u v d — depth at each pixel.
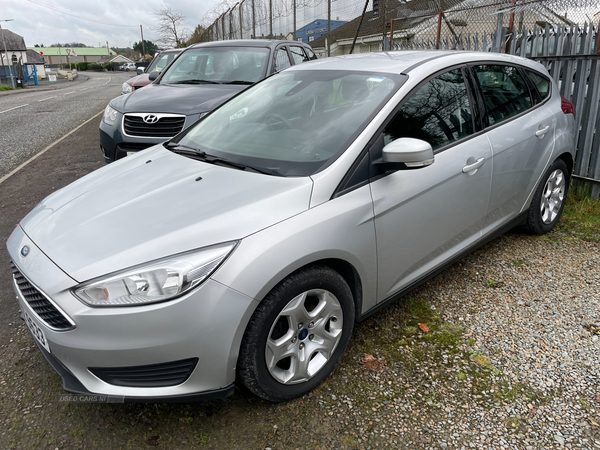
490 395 2.23
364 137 2.35
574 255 3.61
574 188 4.81
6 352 2.68
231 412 2.19
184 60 7.01
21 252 2.16
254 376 2.02
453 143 2.77
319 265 2.15
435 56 2.96
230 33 18.56
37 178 6.48
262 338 1.98
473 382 2.32
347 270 2.31
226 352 1.91
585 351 2.52
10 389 2.38
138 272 1.83
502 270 3.42
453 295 3.12
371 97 2.57
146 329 1.81
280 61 6.70
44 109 16.72
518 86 3.44
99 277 1.84
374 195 2.31
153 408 2.24
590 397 2.20
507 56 3.47
